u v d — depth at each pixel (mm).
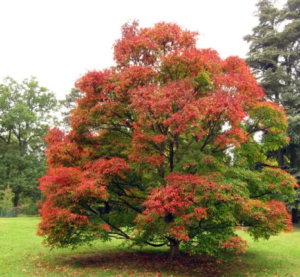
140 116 9039
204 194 8281
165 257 12320
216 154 10867
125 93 10219
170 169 10445
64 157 10742
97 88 10539
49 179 9438
